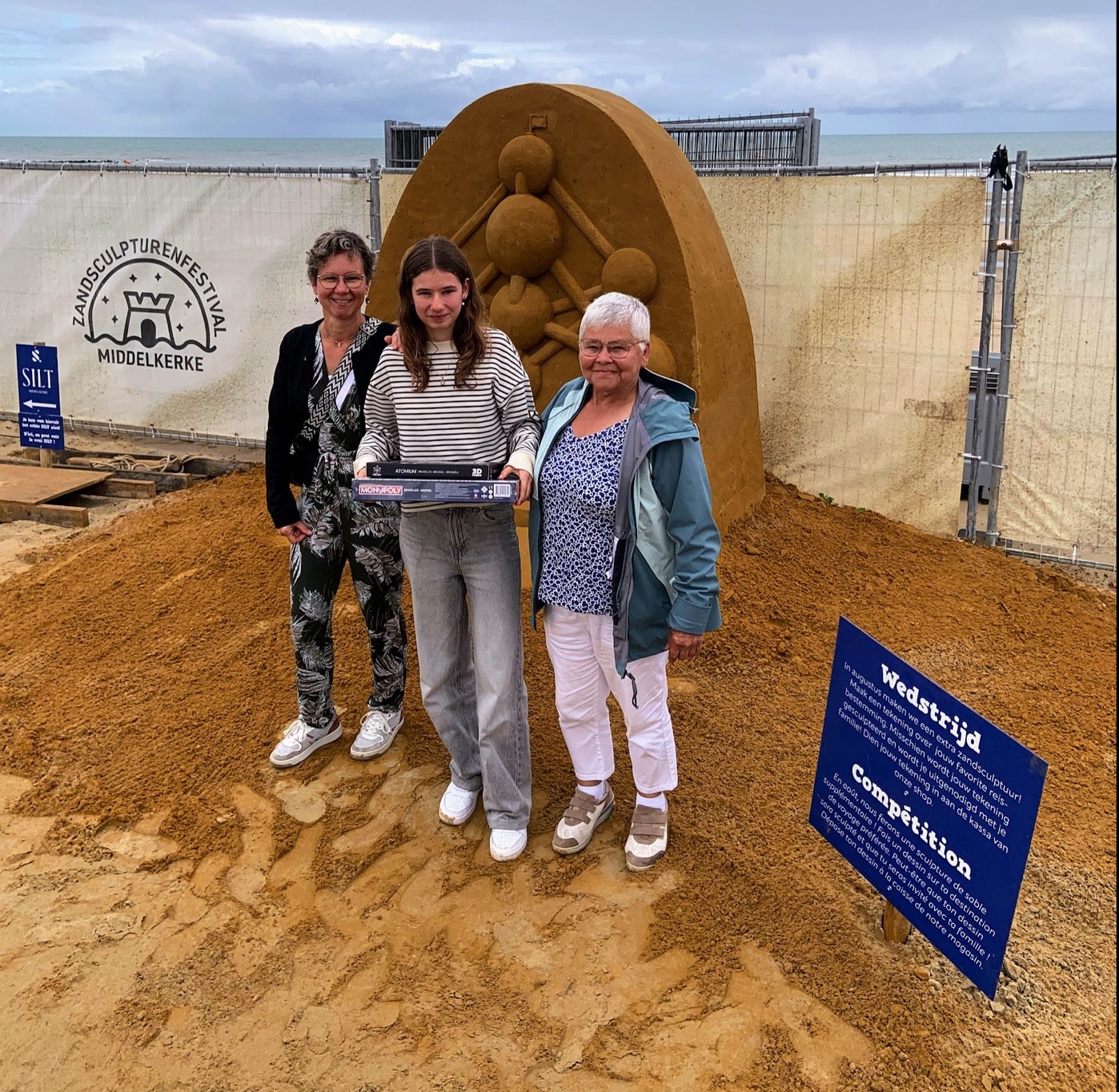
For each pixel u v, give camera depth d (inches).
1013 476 229.0
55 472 304.0
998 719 156.9
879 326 233.8
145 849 132.8
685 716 156.4
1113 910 115.3
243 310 303.0
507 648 120.9
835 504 246.4
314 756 150.0
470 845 130.3
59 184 314.0
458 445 118.6
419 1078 97.5
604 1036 101.1
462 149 209.9
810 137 295.9
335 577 142.3
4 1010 107.0
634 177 192.4
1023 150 210.7
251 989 109.4
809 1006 103.0
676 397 111.3
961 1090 93.3
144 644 188.7
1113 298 209.0
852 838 111.2
